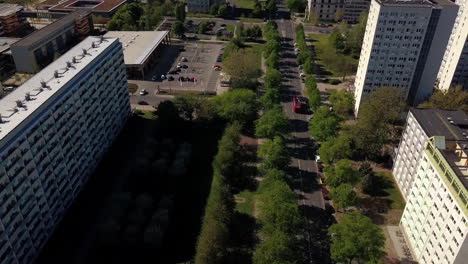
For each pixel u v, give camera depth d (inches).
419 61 7554.1
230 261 4736.7
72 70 5708.7
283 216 4662.9
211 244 4579.2
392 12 6973.4
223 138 6609.3
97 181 6043.3
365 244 4335.6
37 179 4662.9
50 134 4899.1
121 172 6254.9
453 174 4101.9
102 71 6264.8
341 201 5167.3
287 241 4436.5
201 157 6678.2
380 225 5334.6
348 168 5526.6
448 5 6919.3
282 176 5546.3
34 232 4662.9
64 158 5265.8
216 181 5836.6
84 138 5807.1
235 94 7534.5
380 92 7140.8
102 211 5511.8
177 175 6038.4
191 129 7436.0
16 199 4284.0
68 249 4938.5
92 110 6003.9
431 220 4478.3
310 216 5447.8
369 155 6609.3
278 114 6771.7
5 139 4106.8
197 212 5516.7
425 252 4598.9
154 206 5526.6
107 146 6688.0
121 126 7273.6
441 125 5295.3
